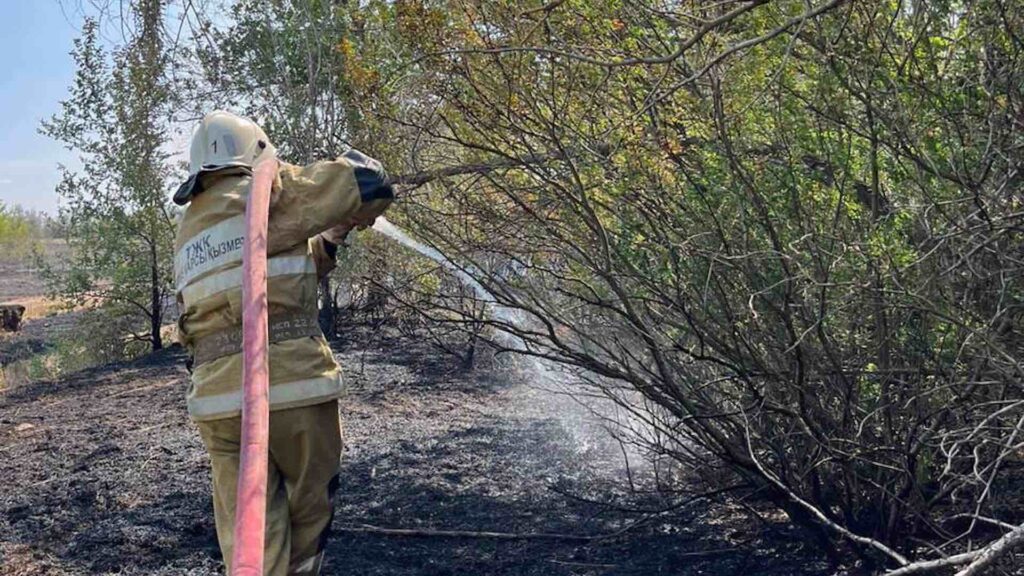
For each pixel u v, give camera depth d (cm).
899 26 475
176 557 569
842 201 479
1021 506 499
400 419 877
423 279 650
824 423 486
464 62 507
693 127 495
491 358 1011
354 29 573
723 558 528
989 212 451
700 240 492
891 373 466
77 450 834
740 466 505
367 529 585
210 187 389
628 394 599
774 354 494
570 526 586
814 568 506
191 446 820
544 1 491
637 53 485
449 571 525
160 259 1590
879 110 469
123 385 1179
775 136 491
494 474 694
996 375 454
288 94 843
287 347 377
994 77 447
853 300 457
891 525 479
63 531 617
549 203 525
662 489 554
